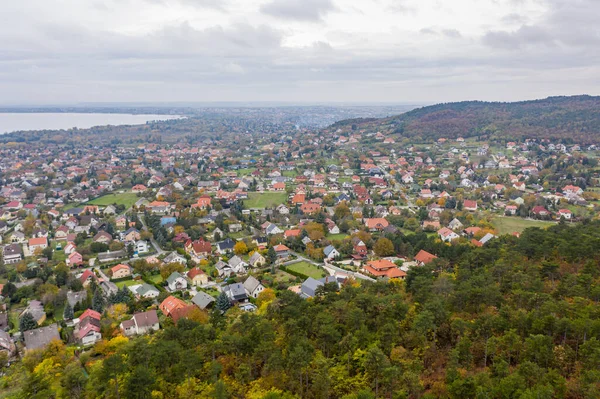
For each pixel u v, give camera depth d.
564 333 76.38
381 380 70.81
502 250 128.38
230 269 166.00
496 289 95.00
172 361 81.00
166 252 193.88
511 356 75.50
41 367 93.69
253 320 92.12
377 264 157.75
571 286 95.25
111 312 130.25
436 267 136.50
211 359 83.06
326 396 71.19
